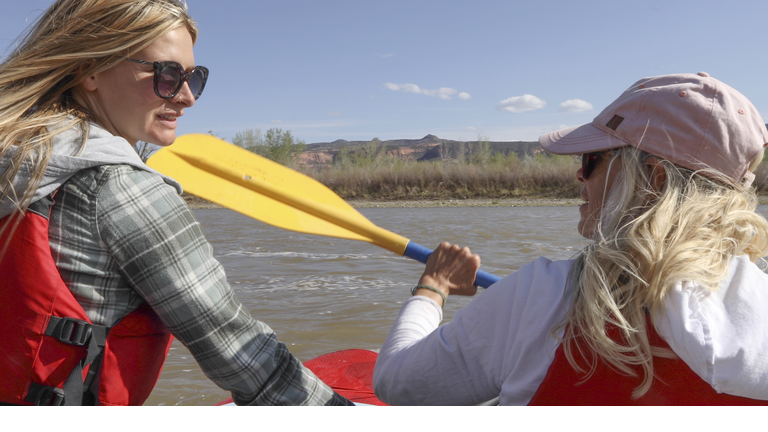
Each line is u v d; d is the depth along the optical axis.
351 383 1.75
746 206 0.74
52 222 0.75
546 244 7.33
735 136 0.72
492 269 5.23
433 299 0.96
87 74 0.84
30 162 0.74
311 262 5.82
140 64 0.87
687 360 0.62
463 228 10.44
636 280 0.67
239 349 0.84
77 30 0.82
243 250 6.94
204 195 1.34
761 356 0.59
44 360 0.74
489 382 0.78
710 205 0.70
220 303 0.82
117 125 0.89
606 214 0.77
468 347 0.78
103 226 0.76
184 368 2.54
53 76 0.81
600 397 0.66
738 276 0.65
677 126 0.73
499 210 17.55
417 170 25.30
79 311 0.75
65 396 0.74
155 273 0.78
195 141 1.40
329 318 3.41
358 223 1.42
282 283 4.63
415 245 1.39
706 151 0.72
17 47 0.85
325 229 1.41
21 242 0.74
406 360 0.84
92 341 0.76
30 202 0.74
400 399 0.85
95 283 0.76
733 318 0.61
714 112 0.72
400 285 4.50
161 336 0.86
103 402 0.78
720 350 0.59
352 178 25.61
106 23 0.83
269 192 1.39
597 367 0.67
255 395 0.87
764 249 0.76
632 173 0.75
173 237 0.79
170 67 0.88
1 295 0.74
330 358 1.92
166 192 0.82
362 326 3.22
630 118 0.77
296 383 0.90
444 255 0.99
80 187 0.76
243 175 1.39
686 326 0.61
